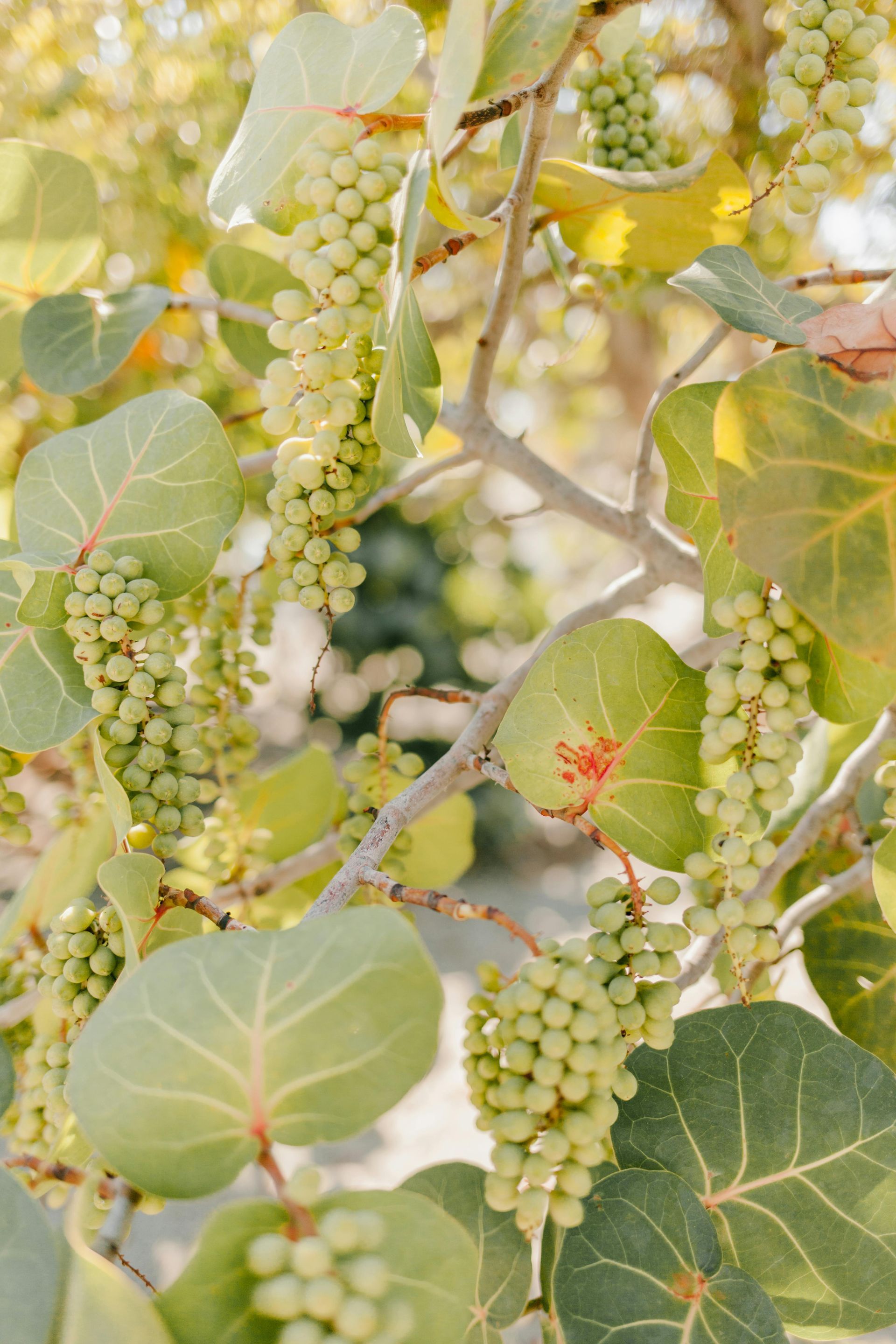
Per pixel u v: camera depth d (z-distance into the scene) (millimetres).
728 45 1344
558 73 778
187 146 1463
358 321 737
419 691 882
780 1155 755
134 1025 652
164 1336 627
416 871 1064
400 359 756
